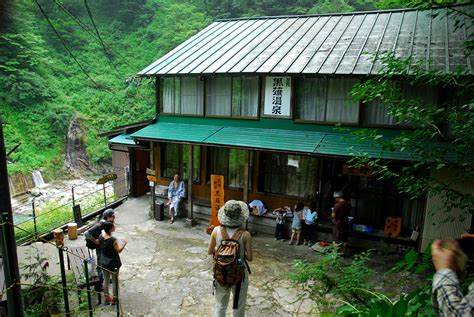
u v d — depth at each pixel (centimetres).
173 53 1284
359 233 943
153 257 895
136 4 4019
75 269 697
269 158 1080
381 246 926
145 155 1486
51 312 536
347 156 837
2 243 343
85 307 600
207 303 689
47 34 3394
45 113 3047
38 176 2725
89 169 3105
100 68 3575
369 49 991
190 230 1090
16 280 350
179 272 816
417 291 329
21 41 2639
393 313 294
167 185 1266
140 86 3366
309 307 678
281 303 693
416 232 882
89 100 3356
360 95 594
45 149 2956
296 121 1025
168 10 3669
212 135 1052
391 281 770
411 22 1128
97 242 646
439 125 808
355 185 987
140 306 673
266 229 1066
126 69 3572
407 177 555
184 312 657
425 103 866
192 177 1105
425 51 923
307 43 1120
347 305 368
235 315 481
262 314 654
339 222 888
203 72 1048
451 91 840
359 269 509
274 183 1084
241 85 1094
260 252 938
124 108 3344
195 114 1181
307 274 484
